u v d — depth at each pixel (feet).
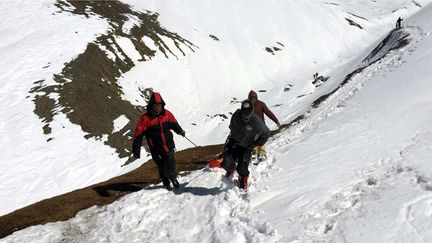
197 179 25.95
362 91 54.60
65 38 125.59
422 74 50.03
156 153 23.18
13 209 64.08
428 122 30.01
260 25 246.88
